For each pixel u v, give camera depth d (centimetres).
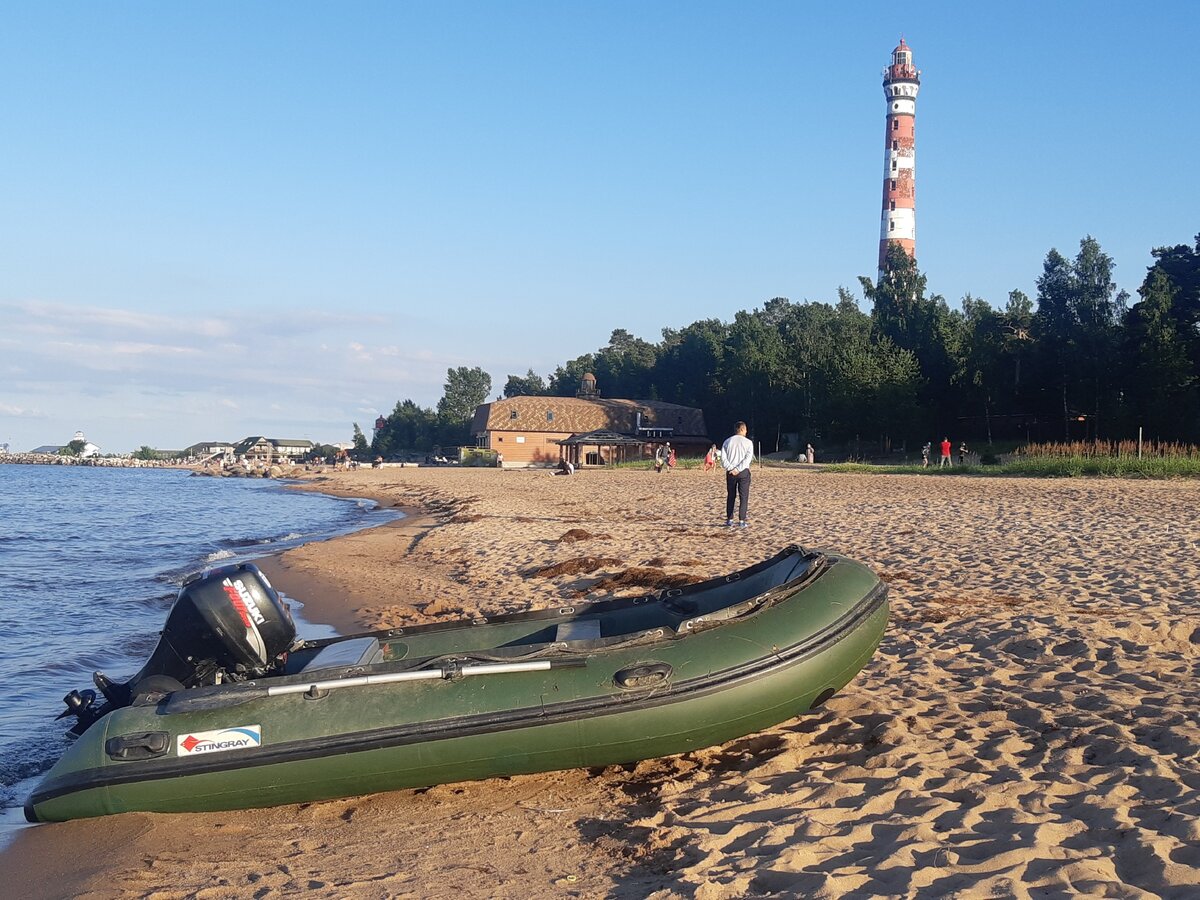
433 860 498
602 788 593
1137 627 820
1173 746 543
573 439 8044
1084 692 656
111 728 574
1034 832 437
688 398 10119
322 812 585
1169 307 5538
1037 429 6425
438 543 1977
